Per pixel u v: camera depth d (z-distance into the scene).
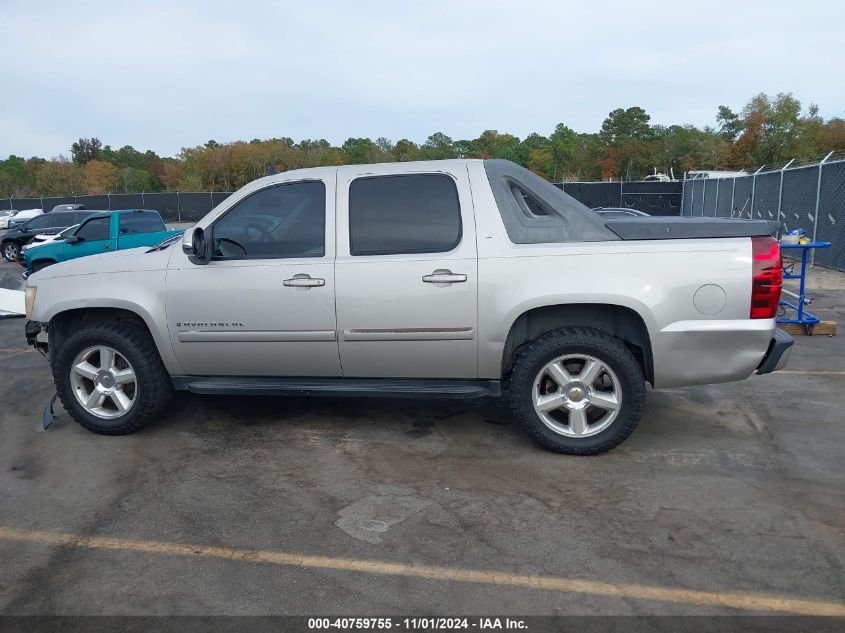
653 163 68.00
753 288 4.21
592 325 4.58
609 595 3.03
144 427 5.38
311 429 5.28
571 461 4.54
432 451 4.77
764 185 18.89
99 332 5.07
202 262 4.83
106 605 3.04
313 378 4.93
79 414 5.22
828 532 3.54
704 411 5.51
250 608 2.99
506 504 3.93
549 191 4.60
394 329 4.59
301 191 4.82
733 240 4.26
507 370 4.77
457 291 4.47
